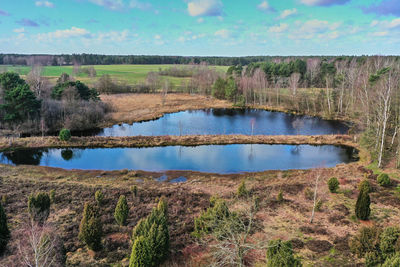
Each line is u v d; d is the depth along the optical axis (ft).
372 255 53.31
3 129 174.09
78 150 150.10
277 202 84.48
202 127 203.72
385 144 128.36
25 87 180.14
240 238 51.11
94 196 89.10
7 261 53.11
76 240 63.52
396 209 78.79
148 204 84.33
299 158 140.46
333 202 84.48
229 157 141.49
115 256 57.41
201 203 85.25
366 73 206.90
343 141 163.22
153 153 146.61
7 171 114.21
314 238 64.49
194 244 62.75
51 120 192.54
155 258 54.39
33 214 66.54
